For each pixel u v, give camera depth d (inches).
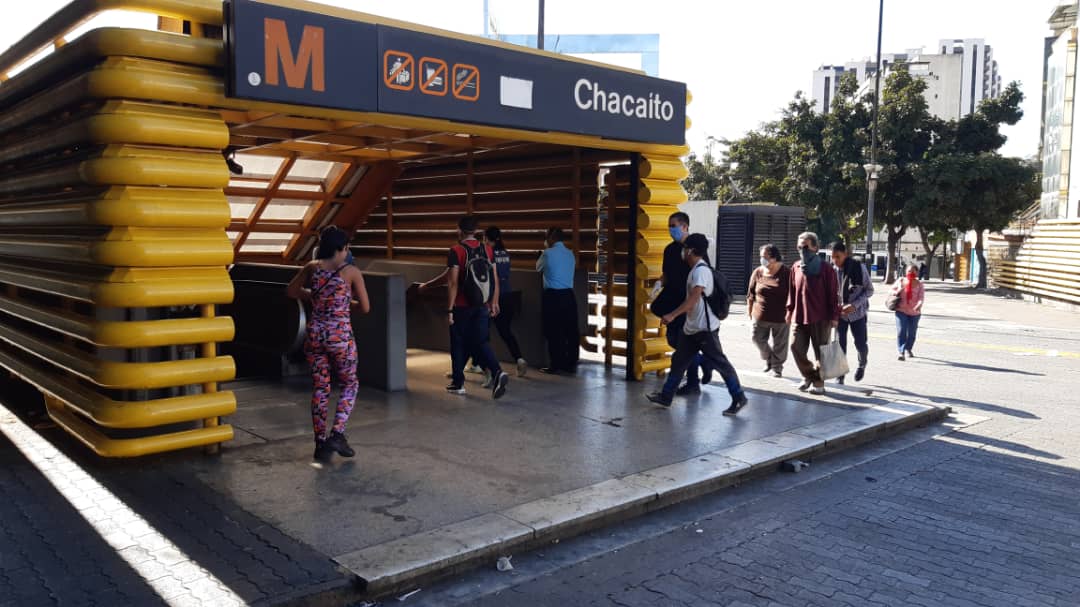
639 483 213.5
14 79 255.3
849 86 1488.7
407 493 201.3
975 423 316.2
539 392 331.9
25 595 143.0
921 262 2016.5
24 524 176.7
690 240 293.3
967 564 176.2
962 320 777.6
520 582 163.0
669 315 296.8
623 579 165.8
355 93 233.1
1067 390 391.5
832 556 179.8
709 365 358.9
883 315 832.3
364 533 174.4
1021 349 552.1
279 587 147.6
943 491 228.2
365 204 505.0
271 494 198.7
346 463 225.9
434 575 161.6
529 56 279.9
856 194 1406.3
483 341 319.3
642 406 308.0
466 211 455.5
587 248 393.4
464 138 400.8
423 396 319.9
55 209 224.1
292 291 229.5
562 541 184.9
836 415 300.4
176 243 208.7
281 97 217.6
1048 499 221.8
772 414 300.2
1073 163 1525.6
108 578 150.5
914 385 402.6
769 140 1658.5
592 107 303.1
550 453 240.2
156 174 204.2
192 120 211.2
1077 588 164.6
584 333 399.9
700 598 157.5
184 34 219.9
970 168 1299.2
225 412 224.7
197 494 197.8
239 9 208.2
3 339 303.0
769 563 175.3
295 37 219.1
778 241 1052.5
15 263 283.1
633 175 351.6
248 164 438.3
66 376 249.6
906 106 1376.7
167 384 212.8
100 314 216.8
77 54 208.5
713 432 269.9
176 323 212.7
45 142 229.0
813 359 467.2
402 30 243.6
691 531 193.9
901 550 183.8
